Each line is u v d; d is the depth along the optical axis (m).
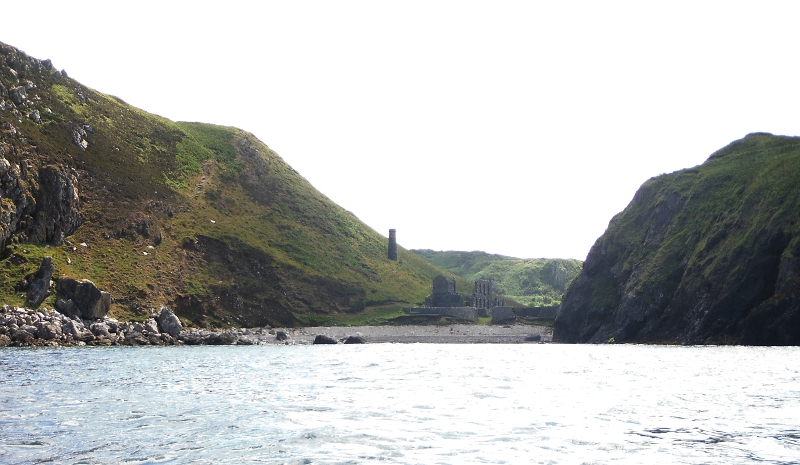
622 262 180.38
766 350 114.62
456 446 31.41
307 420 38.31
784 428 36.12
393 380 61.59
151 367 77.12
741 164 177.00
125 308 153.00
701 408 43.22
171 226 194.00
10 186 151.00
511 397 48.59
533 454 29.91
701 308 149.88
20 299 132.25
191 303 172.62
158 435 33.78
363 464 28.03
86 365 78.00
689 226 170.25
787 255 137.12
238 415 40.06
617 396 49.16
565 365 81.25
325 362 88.38
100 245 168.25
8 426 35.97
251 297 190.00
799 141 181.88
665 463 28.47
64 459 28.75
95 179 185.00
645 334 161.50
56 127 189.50
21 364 77.12
